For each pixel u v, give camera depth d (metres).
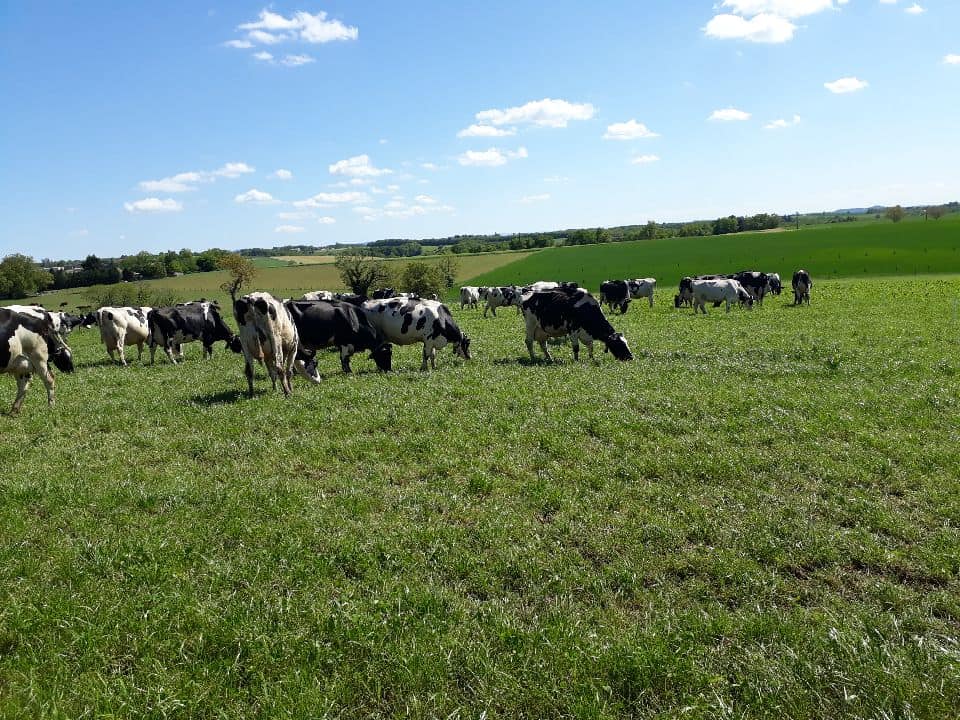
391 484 8.65
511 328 33.00
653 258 112.56
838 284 65.50
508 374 16.62
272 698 4.25
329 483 8.62
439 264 96.19
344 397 13.69
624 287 41.28
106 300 76.50
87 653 4.75
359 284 79.69
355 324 18.02
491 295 47.00
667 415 11.49
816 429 10.38
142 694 4.28
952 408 11.55
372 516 7.41
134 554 6.29
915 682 4.24
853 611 5.51
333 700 4.26
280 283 105.00
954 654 4.57
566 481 8.55
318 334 17.50
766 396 12.77
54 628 5.04
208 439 10.66
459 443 10.11
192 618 5.17
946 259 89.56
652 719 4.12
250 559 6.32
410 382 15.73
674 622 5.23
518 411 12.10
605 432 10.56
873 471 8.63
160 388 16.23
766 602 5.75
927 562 6.30
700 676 4.45
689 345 22.97
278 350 14.39
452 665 4.61
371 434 10.95
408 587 5.73
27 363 13.44
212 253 132.12
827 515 7.40
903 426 10.60
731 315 35.16
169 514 7.40
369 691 4.39
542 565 6.29
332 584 5.88
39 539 6.77
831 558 6.42
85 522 7.16
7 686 4.41
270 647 4.80
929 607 5.56
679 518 7.34
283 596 5.64
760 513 7.39
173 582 5.84
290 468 9.30
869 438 9.80
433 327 19.00
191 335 23.97
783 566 6.35
